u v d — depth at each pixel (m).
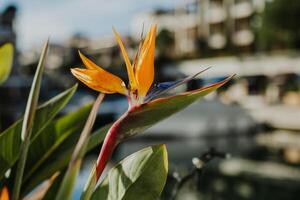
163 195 3.19
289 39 23.31
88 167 6.45
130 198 0.93
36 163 1.34
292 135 14.65
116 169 0.99
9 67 1.64
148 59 1.00
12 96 18.56
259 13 26.50
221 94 19.67
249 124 13.40
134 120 0.98
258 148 10.87
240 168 7.20
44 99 15.35
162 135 11.59
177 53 33.31
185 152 9.86
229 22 31.20
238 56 25.53
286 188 5.88
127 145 10.84
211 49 32.25
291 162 8.34
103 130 1.33
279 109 18.08
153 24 1.00
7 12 21.30
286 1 22.62
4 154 1.18
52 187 1.24
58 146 1.40
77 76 0.98
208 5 33.16
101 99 0.88
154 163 0.95
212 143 11.61
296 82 22.78
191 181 1.67
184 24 34.56
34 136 1.25
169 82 1.04
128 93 1.00
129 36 37.38
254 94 24.62
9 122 12.69
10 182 1.25
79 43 42.31
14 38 21.69
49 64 38.62
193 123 11.99
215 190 5.51
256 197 5.44
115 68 27.61
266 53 25.81
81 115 1.50
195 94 0.98
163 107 0.98
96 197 0.97
